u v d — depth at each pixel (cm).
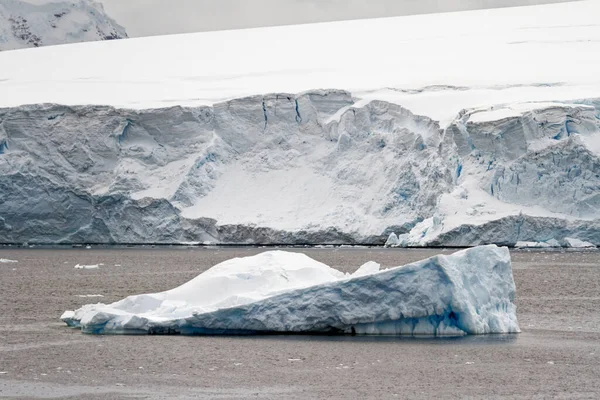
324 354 5803
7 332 6950
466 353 5853
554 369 5412
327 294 6450
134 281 11869
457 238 16750
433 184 17962
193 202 19988
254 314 6506
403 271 6362
